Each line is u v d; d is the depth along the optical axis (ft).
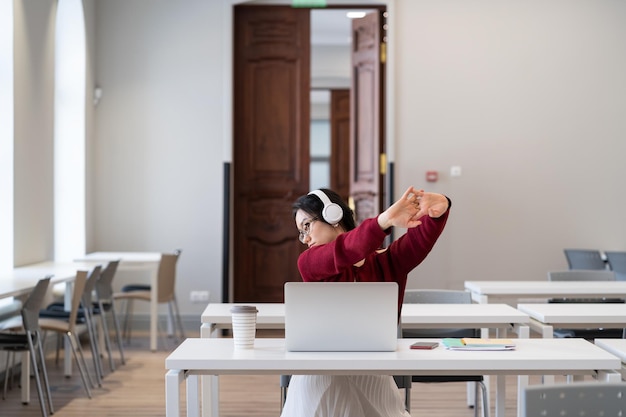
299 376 9.63
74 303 19.20
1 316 20.27
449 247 28.99
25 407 18.30
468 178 28.96
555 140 29.07
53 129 25.43
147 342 27.14
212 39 29.50
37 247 24.09
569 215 29.04
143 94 29.53
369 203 29.78
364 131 29.94
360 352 9.50
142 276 29.78
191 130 29.53
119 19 29.53
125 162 29.58
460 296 15.74
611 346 10.41
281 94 29.84
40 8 24.17
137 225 29.58
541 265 29.01
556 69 29.01
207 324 12.85
